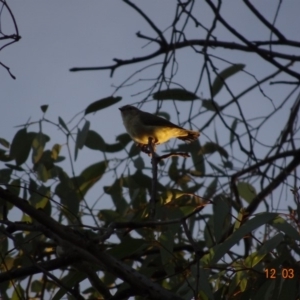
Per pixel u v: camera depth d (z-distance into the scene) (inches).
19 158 421.4
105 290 340.2
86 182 445.4
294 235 290.0
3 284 387.9
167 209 383.6
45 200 406.6
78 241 282.2
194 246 275.7
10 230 286.5
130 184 443.8
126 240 337.4
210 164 471.5
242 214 327.9
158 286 285.0
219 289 335.0
